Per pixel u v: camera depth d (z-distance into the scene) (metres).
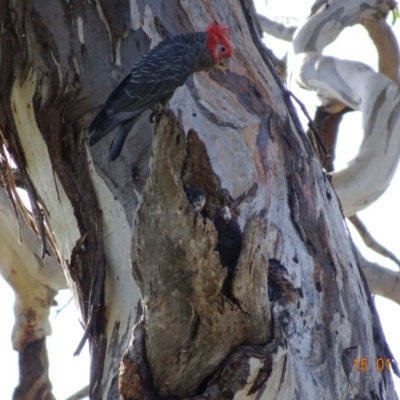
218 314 7.97
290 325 9.68
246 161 10.54
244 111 10.95
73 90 10.91
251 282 8.03
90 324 10.03
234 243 8.29
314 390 9.33
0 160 12.51
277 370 8.23
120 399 8.59
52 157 10.74
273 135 10.96
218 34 11.16
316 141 12.78
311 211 10.66
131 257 8.27
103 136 9.92
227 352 8.16
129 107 9.95
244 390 8.14
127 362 8.27
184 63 10.39
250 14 12.60
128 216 10.21
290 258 10.05
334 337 9.84
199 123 10.66
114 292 10.16
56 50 11.14
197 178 8.91
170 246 7.94
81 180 10.57
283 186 10.62
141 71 10.15
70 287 10.88
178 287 7.96
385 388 10.08
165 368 8.19
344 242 10.89
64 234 10.72
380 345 10.39
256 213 9.19
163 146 7.89
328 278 10.17
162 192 7.91
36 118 10.97
